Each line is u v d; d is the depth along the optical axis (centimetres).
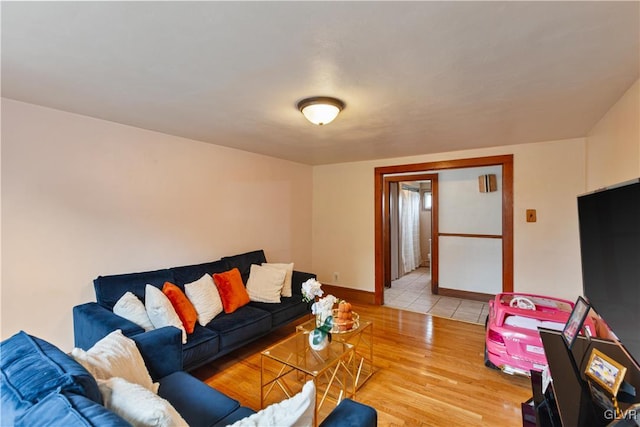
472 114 242
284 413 102
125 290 251
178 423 106
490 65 162
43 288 227
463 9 115
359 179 471
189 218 327
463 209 487
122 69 166
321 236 512
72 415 84
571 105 222
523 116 248
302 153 407
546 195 336
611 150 229
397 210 620
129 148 277
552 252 334
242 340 276
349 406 135
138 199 284
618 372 126
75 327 234
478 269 476
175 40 137
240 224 387
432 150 384
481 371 264
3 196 210
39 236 225
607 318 143
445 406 217
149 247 292
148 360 175
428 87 190
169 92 198
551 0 110
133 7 113
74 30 129
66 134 238
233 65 161
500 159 358
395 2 111
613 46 142
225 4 111
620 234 128
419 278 639
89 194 252
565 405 122
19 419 89
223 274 319
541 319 252
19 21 121
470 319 392
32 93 200
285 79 178
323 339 219
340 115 244
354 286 479
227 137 318
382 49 145
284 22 123
